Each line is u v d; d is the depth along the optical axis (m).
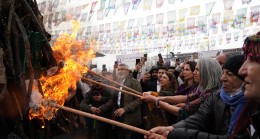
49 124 1.84
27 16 1.70
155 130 1.96
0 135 1.58
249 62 1.17
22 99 1.58
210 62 2.61
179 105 3.13
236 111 1.81
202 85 2.63
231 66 1.92
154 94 3.96
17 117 1.59
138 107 4.61
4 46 1.59
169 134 1.84
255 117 1.16
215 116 2.03
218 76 2.58
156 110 3.77
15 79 1.57
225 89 1.96
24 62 1.60
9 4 1.59
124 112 4.50
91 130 4.82
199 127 2.09
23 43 1.62
